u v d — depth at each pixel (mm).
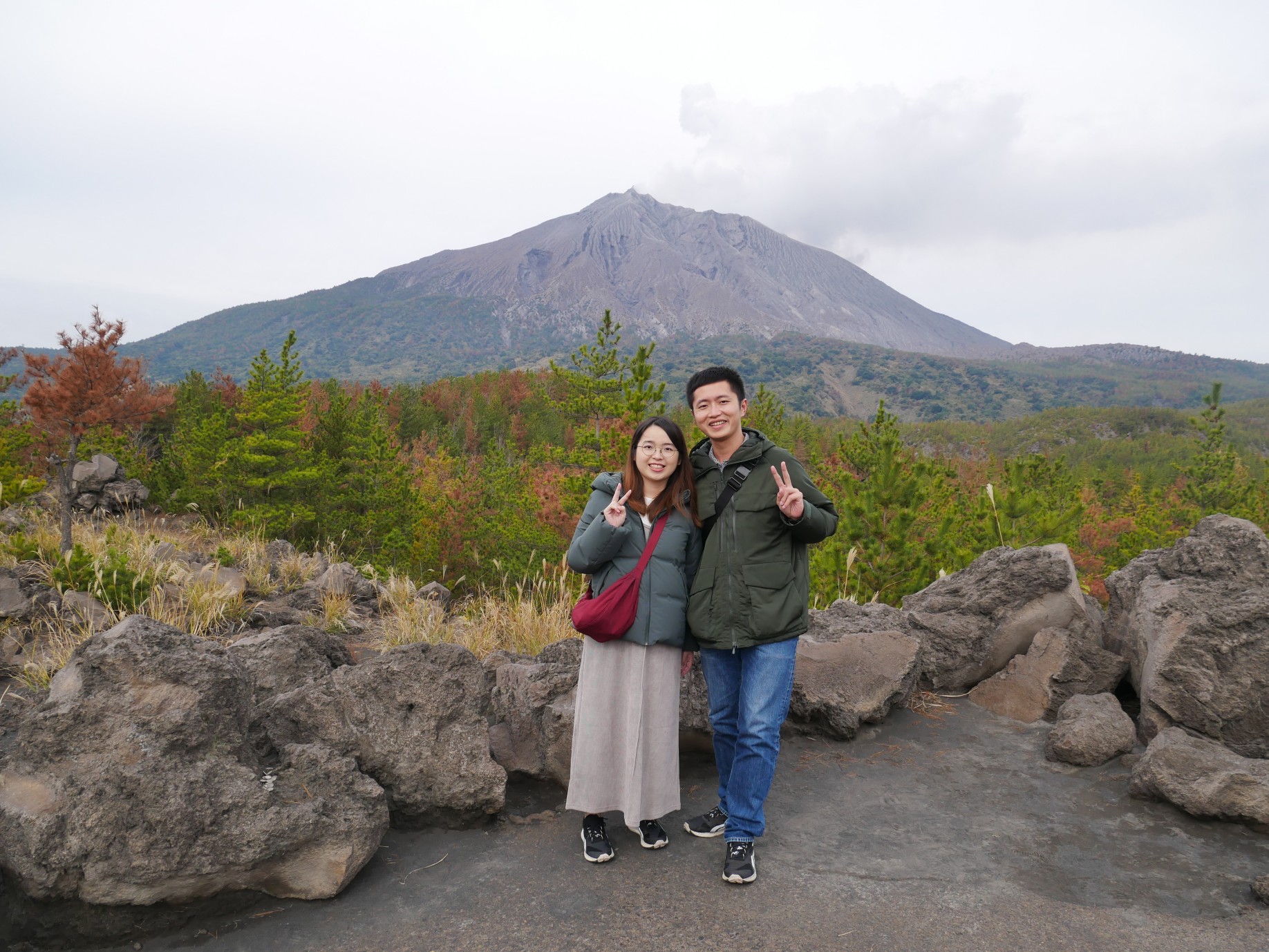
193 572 6445
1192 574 4539
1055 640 4840
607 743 2967
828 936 2457
